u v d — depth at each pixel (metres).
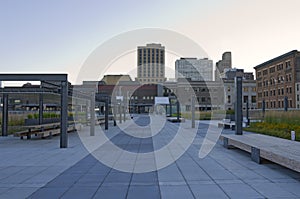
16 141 12.89
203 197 4.73
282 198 4.62
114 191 5.12
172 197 4.75
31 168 7.07
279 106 60.41
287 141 8.83
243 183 5.56
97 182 5.75
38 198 4.75
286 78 57.78
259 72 69.44
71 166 7.31
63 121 10.70
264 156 7.07
